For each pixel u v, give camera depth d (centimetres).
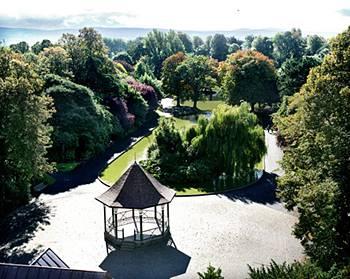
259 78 8212
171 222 3712
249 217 3800
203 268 2998
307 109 2941
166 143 4850
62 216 3828
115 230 3325
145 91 8169
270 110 8631
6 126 3803
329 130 2697
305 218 2764
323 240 2561
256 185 4612
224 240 3388
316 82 2842
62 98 5497
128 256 3173
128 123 6881
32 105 3825
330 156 2677
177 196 4300
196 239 3412
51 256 2320
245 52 8881
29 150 3806
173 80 9244
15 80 3819
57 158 5316
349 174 2673
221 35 16400
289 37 15575
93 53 7925
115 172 5025
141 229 3319
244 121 4684
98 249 3266
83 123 5547
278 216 3819
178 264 3055
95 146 5744
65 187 4541
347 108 2708
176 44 14562
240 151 4659
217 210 3962
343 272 1952
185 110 9050
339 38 2877
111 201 3322
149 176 3472
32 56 7375
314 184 2714
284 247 3269
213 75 10756
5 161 3959
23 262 3052
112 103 6794
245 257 3133
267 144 6431
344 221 2670
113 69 7925
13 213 3894
